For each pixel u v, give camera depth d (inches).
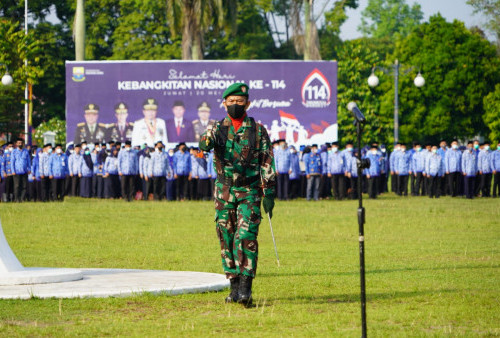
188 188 1616.6
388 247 767.7
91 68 1700.3
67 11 2910.9
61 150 1608.0
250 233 427.2
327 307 425.1
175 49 2751.0
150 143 1700.3
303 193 1659.7
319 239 856.9
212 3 1987.0
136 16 2783.0
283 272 583.5
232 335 351.3
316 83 1697.8
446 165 1659.7
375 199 1606.8
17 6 2822.3
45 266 635.5
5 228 975.0
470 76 2834.6
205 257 697.6
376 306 429.1
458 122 2883.9
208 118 1700.3
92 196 1683.1
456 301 442.0
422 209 1279.5
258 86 1699.1
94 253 730.2
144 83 1700.3
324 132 1699.1
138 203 1471.5
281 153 1604.3
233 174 432.8
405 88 2866.6
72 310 411.2
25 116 2048.5
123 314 402.9
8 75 1793.8
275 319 386.6
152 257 698.2
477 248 754.2
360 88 2861.7
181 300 443.8
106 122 1701.5
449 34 2861.7
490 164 1690.5
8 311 405.7
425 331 361.7
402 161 1750.7
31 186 1642.5
